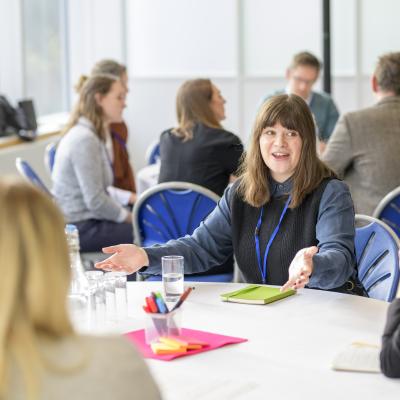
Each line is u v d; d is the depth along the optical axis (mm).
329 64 7730
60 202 4973
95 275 2354
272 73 8391
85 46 8680
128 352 1268
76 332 1258
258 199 2947
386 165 4340
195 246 3035
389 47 8102
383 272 2891
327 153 4457
